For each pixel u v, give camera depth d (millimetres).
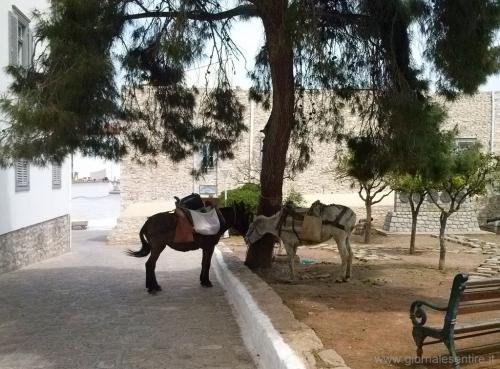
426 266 11547
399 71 7719
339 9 7973
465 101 23672
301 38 6391
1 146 6238
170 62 8422
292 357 4523
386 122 8117
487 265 11711
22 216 12789
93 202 42844
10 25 11695
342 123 11023
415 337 4777
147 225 9406
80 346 6141
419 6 7367
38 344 6234
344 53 8859
